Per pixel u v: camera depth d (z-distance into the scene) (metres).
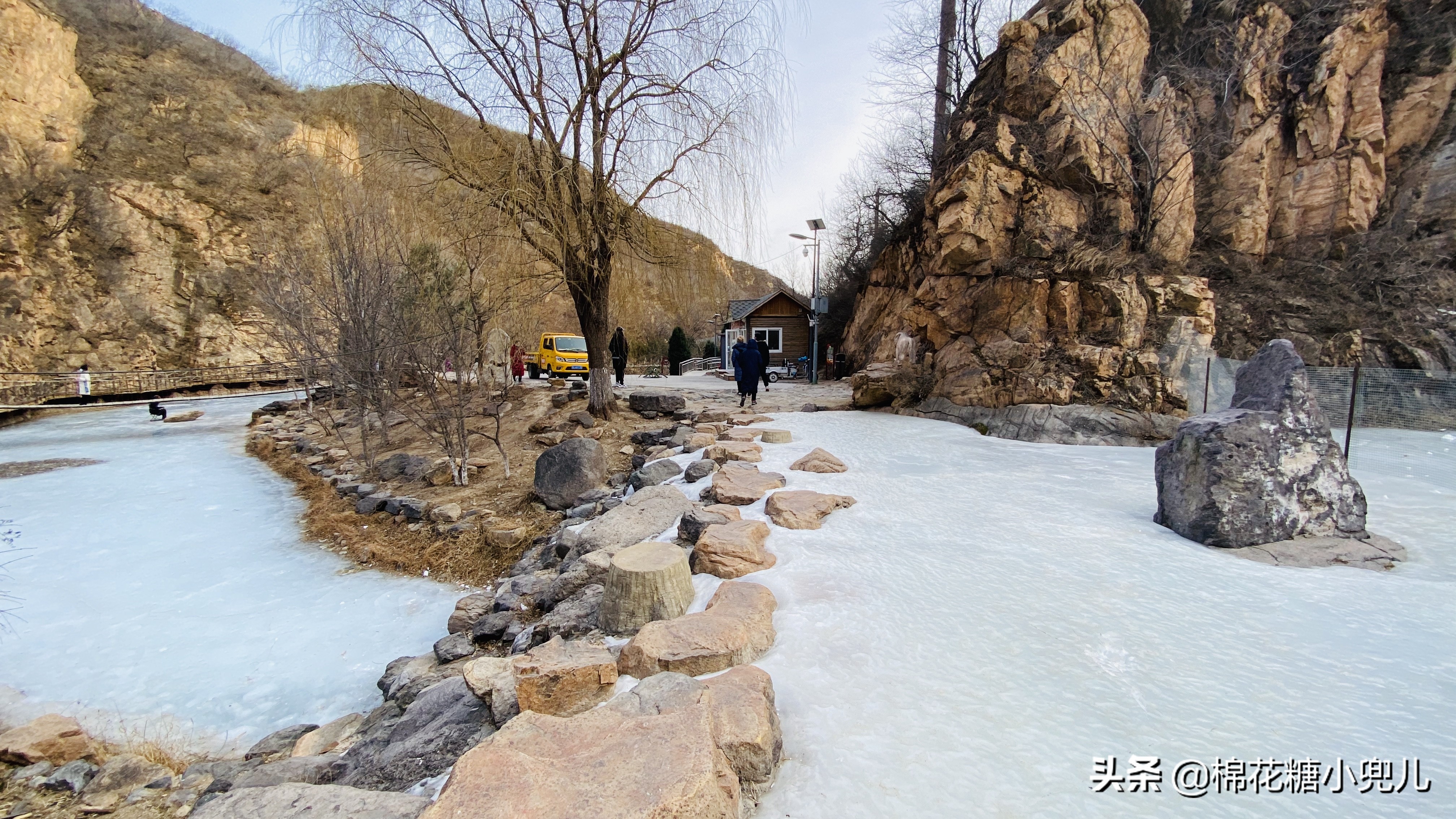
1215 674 3.03
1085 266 11.54
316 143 29.83
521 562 6.90
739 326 31.08
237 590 7.28
